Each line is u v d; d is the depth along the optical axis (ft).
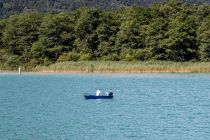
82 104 426.10
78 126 307.99
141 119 336.49
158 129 297.12
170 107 402.93
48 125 311.47
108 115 356.38
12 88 592.19
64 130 293.84
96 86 613.52
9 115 355.56
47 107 404.57
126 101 448.24
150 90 558.56
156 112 371.76
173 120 332.19
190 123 318.86
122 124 315.37
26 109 390.21
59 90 563.07
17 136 275.18
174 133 285.02
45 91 551.18
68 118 341.62
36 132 287.07
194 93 522.06
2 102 440.04
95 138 270.87
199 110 382.83
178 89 569.23
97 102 441.68
